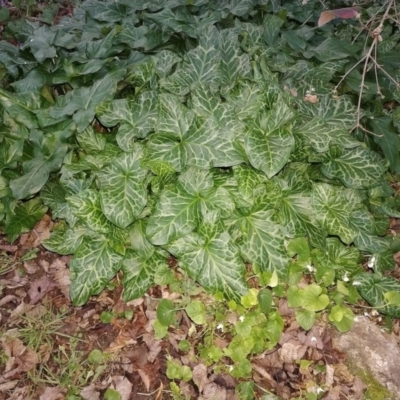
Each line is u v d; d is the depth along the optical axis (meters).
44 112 1.15
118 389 0.96
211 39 1.22
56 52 1.34
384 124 1.23
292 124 1.08
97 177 1.03
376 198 1.18
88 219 1.03
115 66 1.21
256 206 1.04
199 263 1.00
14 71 1.33
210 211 0.99
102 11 1.59
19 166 1.16
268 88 1.07
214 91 1.11
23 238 1.20
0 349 1.02
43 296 1.10
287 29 1.56
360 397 0.96
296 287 1.01
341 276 1.08
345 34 1.54
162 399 0.95
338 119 1.17
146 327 1.05
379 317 1.08
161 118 1.03
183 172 1.01
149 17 1.38
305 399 0.95
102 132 1.24
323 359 1.01
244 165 1.04
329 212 1.05
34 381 0.97
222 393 0.95
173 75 1.17
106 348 1.02
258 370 0.99
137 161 1.03
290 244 1.04
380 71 1.39
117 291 1.10
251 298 1.00
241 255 1.03
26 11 2.02
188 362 1.00
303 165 1.10
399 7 1.46
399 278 1.16
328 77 1.25
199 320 1.00
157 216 0.99
